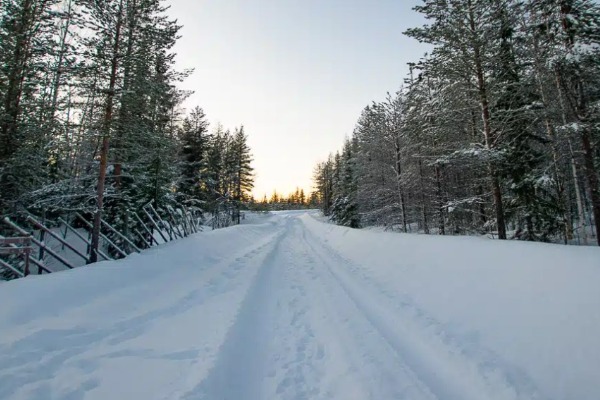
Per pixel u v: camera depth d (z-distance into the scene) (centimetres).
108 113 997
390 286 711
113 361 389
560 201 1455
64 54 924
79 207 1038
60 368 371
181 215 1759
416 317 521
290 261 1200
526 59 1255
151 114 1226
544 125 1427
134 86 1012
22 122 1125
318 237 2216
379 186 2362
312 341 466
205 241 1359
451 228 2075
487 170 1227
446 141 1372
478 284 512
